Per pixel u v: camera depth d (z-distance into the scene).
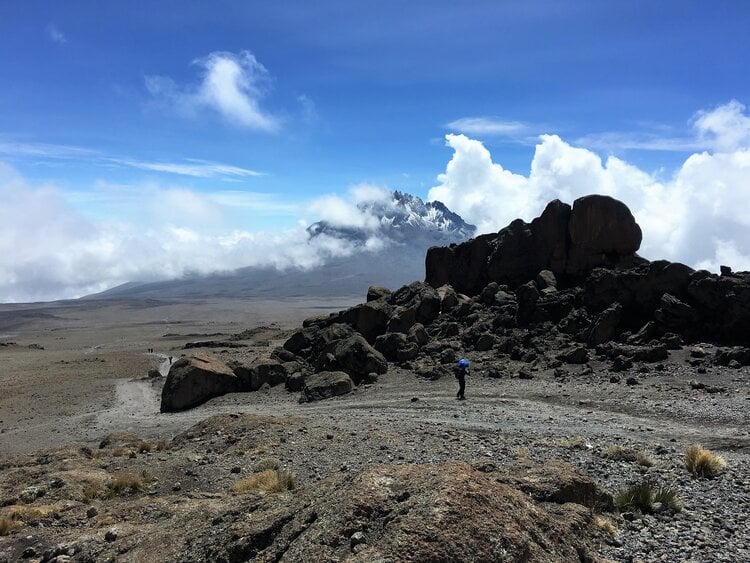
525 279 42.78
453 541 5.89
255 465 16.11
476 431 19.61
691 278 32.97
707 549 8.30
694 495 11.45
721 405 21.36
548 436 18.31
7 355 100.31
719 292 31.00
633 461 14.72
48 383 59.03
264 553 6.73
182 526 8.70
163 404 38.28
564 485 9.19
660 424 19.81
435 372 33.50
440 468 7.47
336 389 33.56
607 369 29.38
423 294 43.59
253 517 7.65
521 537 6.39
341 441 18.52
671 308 31.72
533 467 10.34
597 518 8.84
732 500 11.05
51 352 110.25
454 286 47.25
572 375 29.47
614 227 39.31
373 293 49.47
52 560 8.69
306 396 33.78
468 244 47.50
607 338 32.81
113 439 22.84
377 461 15.55
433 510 6.24
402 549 5.77
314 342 44.09
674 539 8.69
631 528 9.10
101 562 8.17
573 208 40.31
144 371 67.31
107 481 14.77
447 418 22.78
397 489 7.14
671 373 27.17
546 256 41.53
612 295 35.00
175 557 7.42
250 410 33.00
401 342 38.91
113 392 50.53
